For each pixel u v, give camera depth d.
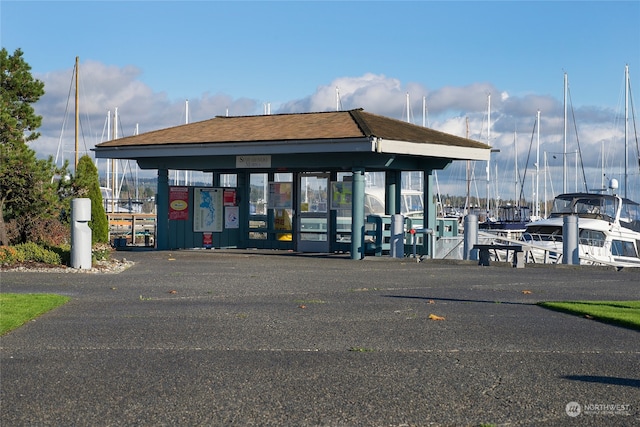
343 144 22.64
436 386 7.74
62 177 22.64
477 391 7.56
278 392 7.50
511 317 12.05
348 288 15.96
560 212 32.12
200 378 8.03
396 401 7.21
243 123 27.20
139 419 6.68
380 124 24.64
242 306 13.17
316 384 7.80
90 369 8.41
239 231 28.48
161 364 8.65
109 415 6.79
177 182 54.72
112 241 29.30
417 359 8.93
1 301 13.06
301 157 24.59
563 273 19.64
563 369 8.47
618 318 11.48
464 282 17.31
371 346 9.67
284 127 25.45
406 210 42.44
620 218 32.09
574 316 12.19
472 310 12.81
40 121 22.16
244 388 7.65
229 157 25.62
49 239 22.53
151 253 25.44
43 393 7.47
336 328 10.96
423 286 16.47
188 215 27.53
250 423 6.58
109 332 10.56
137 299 14.03
